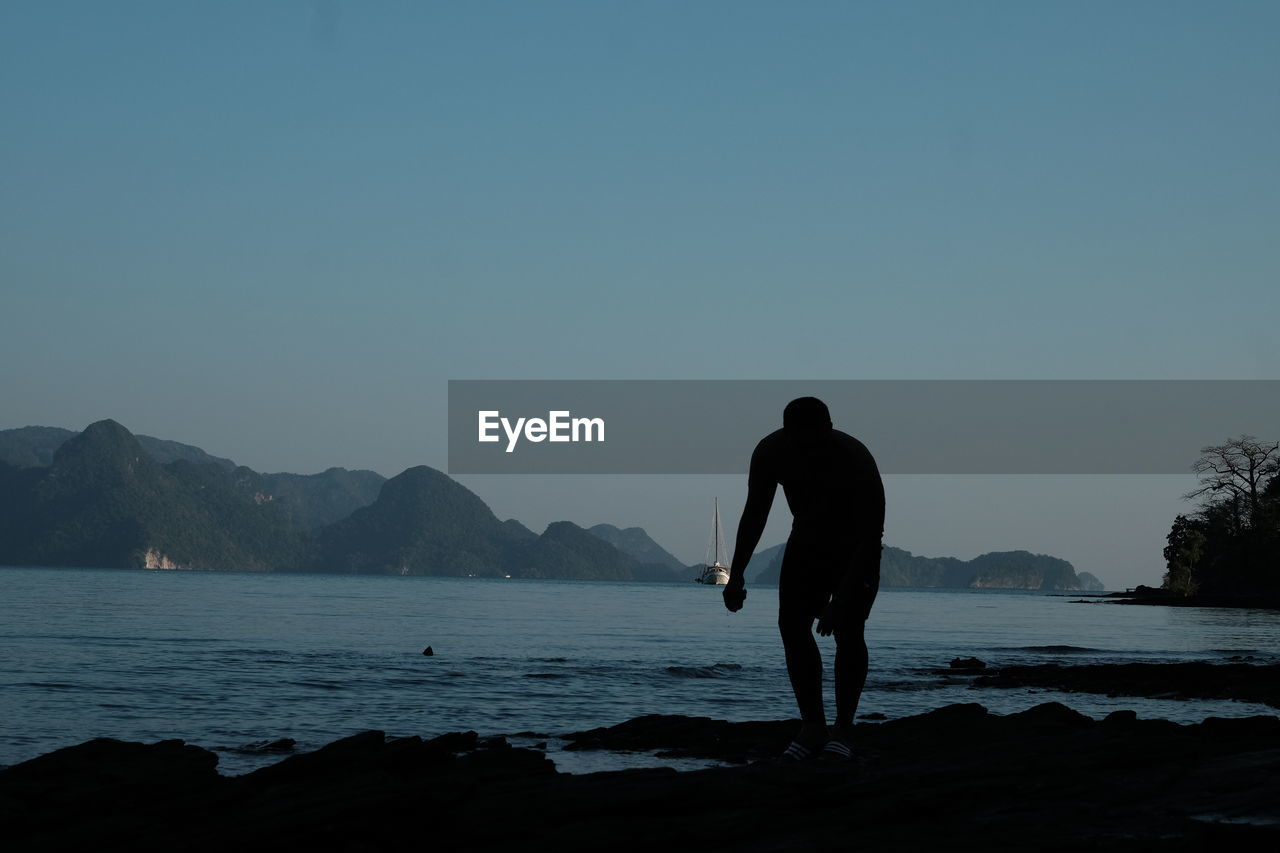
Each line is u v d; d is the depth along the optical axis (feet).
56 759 20.72
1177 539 387.96
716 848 13.21
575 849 13.08
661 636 129.90
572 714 49.24
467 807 15.10
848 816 13.99
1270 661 95.91
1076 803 14.37
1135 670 71.56
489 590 527.40
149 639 102.89
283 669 71.00
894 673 72.79
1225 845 11.32
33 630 114.11
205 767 20.21
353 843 13.87
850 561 18.97
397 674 67.82
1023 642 130.31
